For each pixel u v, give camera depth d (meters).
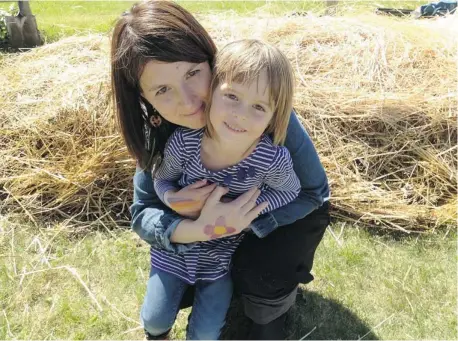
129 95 0.68
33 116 1.34
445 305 0.95
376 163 1.29
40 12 3.05
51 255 1.09
